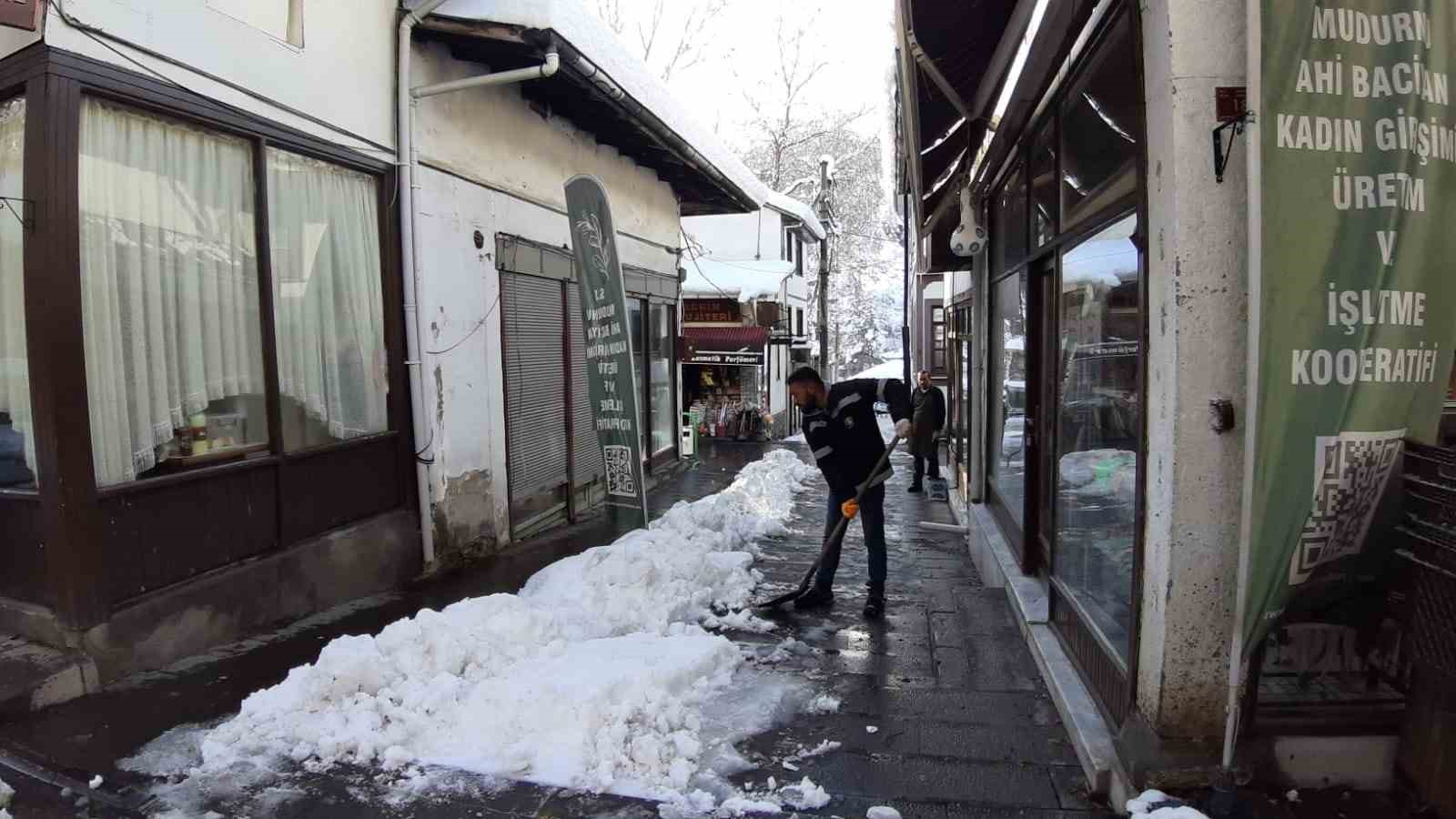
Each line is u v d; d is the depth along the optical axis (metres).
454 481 6.73
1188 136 2.57
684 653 3.94
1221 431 2.61
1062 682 3.70
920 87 6.15
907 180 8.70
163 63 4.29
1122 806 2.79
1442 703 2.52
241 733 3.31
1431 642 2.55
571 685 3.41
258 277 4.97
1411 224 2.49
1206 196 2.57
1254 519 2.49
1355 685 2.82
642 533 6.04
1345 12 2.45
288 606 5.03
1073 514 4.05
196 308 4.59
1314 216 2.45
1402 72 2.47
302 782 3.03
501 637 3.99
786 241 24.84
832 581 5.46
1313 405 2.48
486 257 7.20
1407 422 2.58
